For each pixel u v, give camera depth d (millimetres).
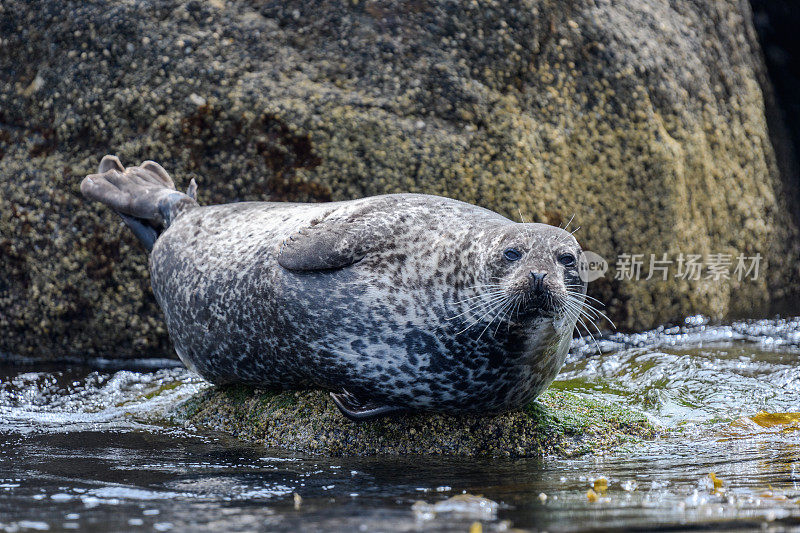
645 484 14164
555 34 26797
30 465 15391
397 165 25281
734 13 33000
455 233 17859
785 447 17078
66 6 25500
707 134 29797
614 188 27094
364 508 12336
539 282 16078
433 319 17375
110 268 25531
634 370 22828
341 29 25750
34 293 25859
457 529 10992
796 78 35812
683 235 28125
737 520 11469
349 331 17688
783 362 23422
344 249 17656
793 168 34844
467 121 25703
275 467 15750
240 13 25672
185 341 20906
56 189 25516
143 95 25203
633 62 27547
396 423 18219
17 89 25891
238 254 19625
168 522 11383
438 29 25828
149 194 22859
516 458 17000
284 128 25141
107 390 22469
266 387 20188
